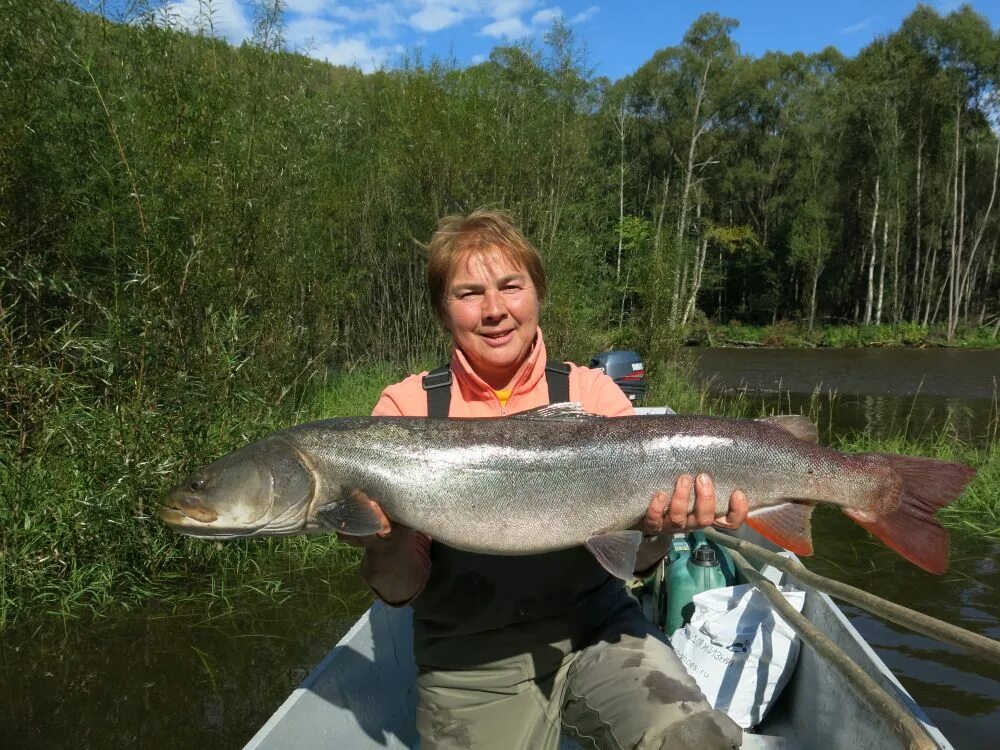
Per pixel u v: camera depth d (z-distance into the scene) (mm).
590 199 17234
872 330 37969
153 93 7961
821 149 48406
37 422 6734
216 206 8227
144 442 6258
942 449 10266
